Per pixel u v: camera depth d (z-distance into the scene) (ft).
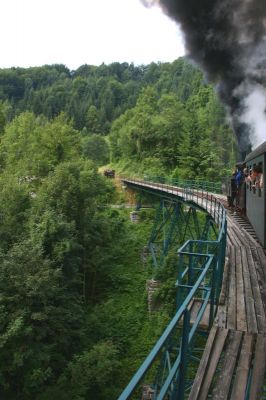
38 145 133.49
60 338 57.16
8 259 58.08
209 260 17.93
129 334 69.67
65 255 68.80
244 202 55.83
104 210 129.90
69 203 82.74
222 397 13.62
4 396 51.57
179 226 99.71
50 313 57.06
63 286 66.13
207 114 255.29
